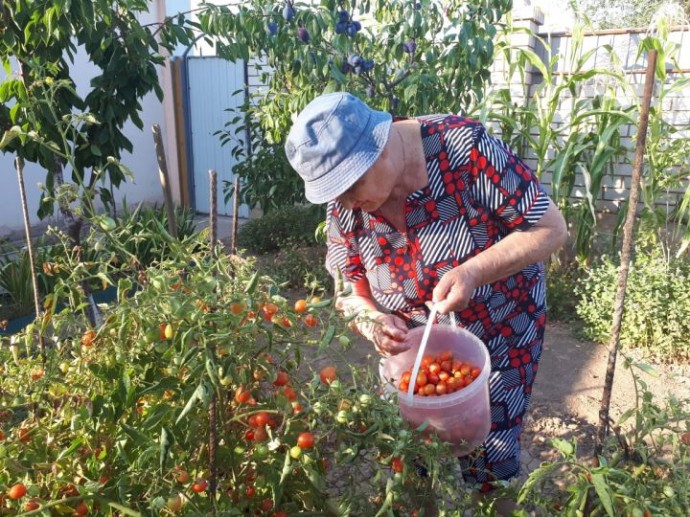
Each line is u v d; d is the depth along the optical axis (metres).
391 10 4.29
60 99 3.65
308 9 4.12
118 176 4.07
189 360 1.20
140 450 1.30
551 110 4.62
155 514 1.18
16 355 1.50
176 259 1.42
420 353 1.56
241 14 4.24
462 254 1.75
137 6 4.05
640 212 4.79
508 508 1.93
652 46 4.28
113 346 1.36
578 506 1.39
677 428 1.54
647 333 3.78
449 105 4.45
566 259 4.94
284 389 1.32
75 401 1.42
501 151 1.65
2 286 4.64
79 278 1.50
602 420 1.52
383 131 1.52
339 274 1.60
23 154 3.66
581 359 3.74
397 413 1.39
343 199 1.64
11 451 1.39
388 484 1.26
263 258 5.85
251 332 1.25
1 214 6.80
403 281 1.86
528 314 1.91
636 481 1.44
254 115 5.64
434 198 1.69
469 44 4.19
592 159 4.67
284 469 1.23
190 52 8.34
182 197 8.70
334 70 3.99
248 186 6.18
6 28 3.32
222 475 1.46
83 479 1.35
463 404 1.55
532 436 2.88
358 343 3.59
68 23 3.40
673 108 4.93
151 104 8.25
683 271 4.02
